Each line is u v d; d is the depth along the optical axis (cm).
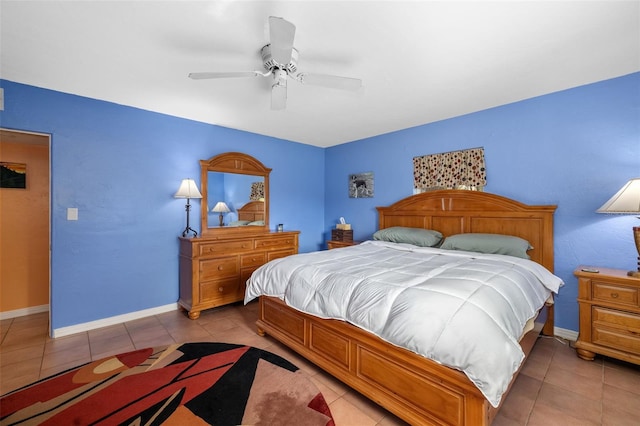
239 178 397
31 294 338
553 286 229
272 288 248
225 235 345
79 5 157
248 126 386
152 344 257
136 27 177
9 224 326
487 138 321
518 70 232
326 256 275
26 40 190
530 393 187
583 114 261
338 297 193
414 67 226
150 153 325
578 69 231
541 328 260
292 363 220
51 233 270
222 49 202
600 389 191
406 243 342
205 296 324
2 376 206
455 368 136
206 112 330
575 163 266
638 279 203
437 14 164
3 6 156
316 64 221
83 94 278
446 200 350
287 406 156
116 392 164
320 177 516
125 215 310
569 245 270
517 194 301
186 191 325
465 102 301
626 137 241
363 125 383
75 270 281
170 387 170
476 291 160
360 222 462
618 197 217
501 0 153
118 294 306
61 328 273
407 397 158
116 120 302
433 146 368
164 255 338
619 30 179
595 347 222
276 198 450
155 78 245
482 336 133
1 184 322
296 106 312
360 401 183
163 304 337
